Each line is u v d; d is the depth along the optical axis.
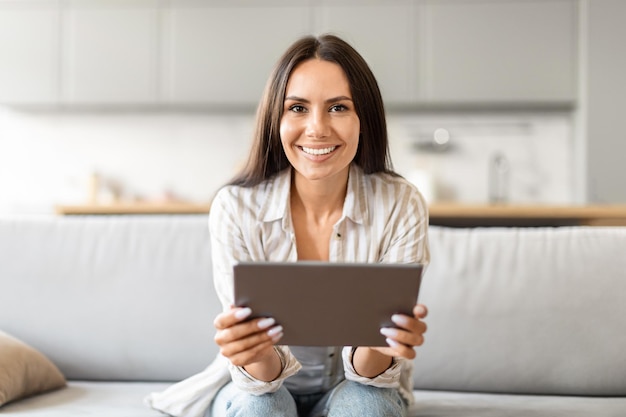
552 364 1.63
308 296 1.07
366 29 3.90
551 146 4.12
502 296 1.66
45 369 1.59
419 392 1.64
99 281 1.75
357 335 1.12
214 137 4.31
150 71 4.00
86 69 4.02
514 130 4.15
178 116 4.32
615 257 1.67
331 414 1.25
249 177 1.37
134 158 4.34
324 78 1.22
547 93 3.83
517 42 3.84
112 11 4.01
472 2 3.85
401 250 1.35
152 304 1.74
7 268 1.77
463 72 3.86
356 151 1.35
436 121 4.20
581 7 3.78
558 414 1.40
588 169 3.75
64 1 4.03
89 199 4.26
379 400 1.24
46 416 1.37
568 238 1.71
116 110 4.29
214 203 1.40
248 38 3.96
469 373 1.65
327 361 1.40
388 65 3.89
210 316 1.73
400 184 1.40
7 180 4.37
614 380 1.62
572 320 1.63
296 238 1.39
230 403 1.27
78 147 4.36
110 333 1.74
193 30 3.98
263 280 1.05
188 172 4.31
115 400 1.52
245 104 3.97
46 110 4.35
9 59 4.05
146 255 1.77
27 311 1.75
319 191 1.35
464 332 1.66
